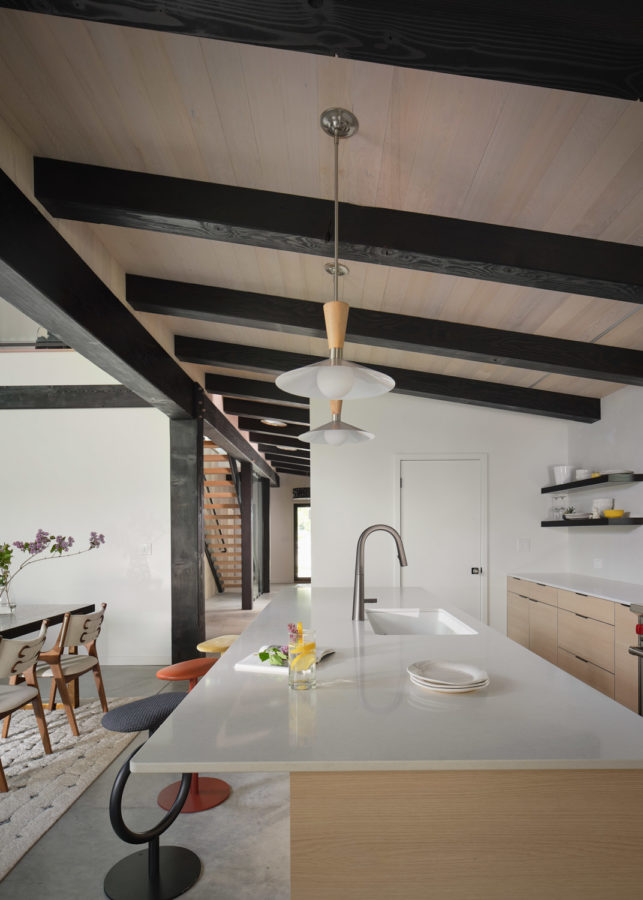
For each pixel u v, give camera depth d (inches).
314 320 155.6
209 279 150.9
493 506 226.2
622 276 102.9
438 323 155.3
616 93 59.4
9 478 239.5
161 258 141.5
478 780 50.1
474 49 55.9
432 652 87.0
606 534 193.6
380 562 226.1
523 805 49.9
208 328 190.4
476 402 211.0
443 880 49.5
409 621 129.0
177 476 226.5
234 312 155.1
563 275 103.0
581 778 50.1
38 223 101.8
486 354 154.8
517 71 57.8
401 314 154.9
